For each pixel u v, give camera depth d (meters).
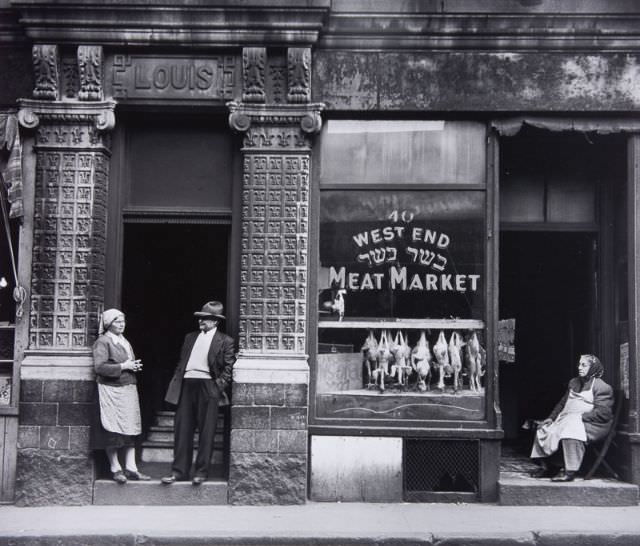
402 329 8.61
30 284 8.46
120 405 8.14
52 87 8.47
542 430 8.77
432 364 8.58
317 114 8.48
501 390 11.16
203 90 8.53
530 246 10.59
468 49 8.55
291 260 8.45
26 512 7.85
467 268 8.62
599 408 8.55
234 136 8.74
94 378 8.27
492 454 8.38
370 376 8.57
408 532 7.03
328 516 7.66
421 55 8.55
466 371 8.55
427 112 8.59
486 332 8.52
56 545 6.91
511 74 8.52
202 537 6.93
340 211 8.69
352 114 8.65
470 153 8.70
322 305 8.62
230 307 8.64
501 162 9.60
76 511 7.88
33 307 8.38
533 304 10.79
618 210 9.32
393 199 8.70
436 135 8.72
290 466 8.21
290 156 8.52
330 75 8.55
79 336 8.37
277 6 8.28
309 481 8.39
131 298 9.23
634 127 8.54
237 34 8.41
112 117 8.46
